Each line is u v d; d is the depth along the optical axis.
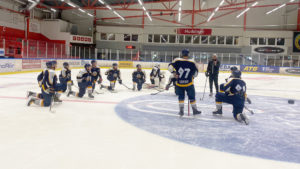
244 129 4.03
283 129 4.09
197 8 32.00
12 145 2.98
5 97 6.41
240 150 3.05
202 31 31.36
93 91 7.59
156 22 32.84
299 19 30.05
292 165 2.64
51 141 3.16
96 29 32.66
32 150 2.84
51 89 5.06
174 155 2.83
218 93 4.88
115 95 7.43
